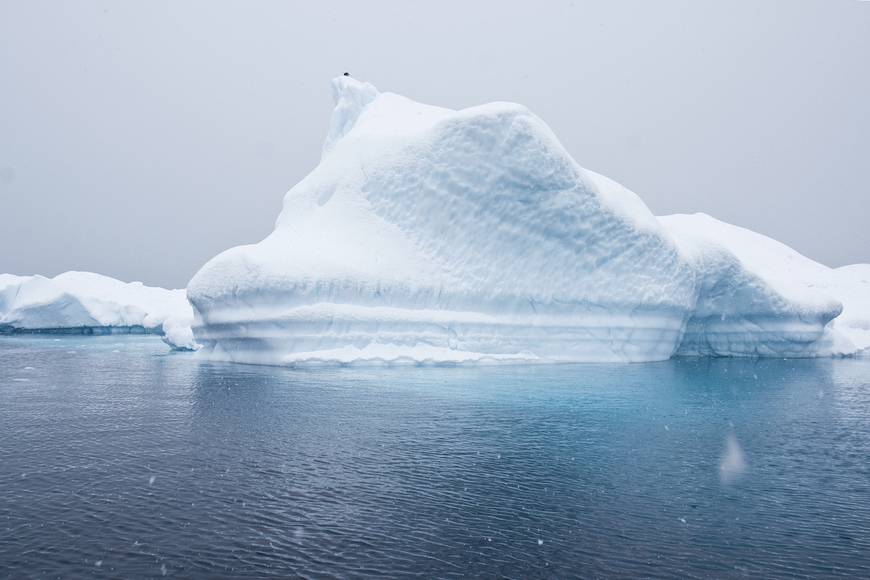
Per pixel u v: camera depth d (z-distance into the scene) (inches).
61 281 2176.4
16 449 368.8
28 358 1098.7
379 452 366.0
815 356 1263.5
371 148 1112.2
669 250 1058.7
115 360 1042.7
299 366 863.7
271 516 256.5
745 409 548.1
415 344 925.2
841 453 379.6
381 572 205.0
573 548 226.7
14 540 229.8
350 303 914.1
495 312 1005.2
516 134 992.9
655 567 211.5
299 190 1175.0
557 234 1014.4
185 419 465.7
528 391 636.7
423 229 1025.5
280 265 893.2
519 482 308.7
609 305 1032.8
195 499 277.1
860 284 1729.8
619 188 1125.7
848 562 216.5
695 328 1223.5
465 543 230.1
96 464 334.6
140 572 203.8
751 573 207.3
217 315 927.7
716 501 281.9
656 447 390.9
